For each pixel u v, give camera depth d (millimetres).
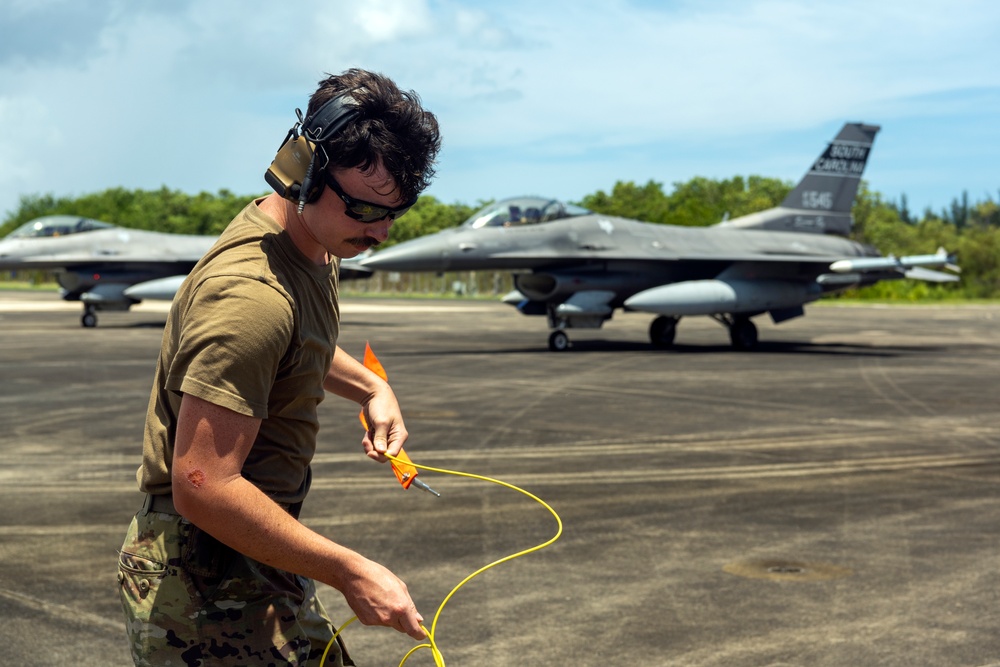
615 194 115062
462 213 105688
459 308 53312
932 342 28531
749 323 25375
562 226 24750
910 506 7270
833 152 32281
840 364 20250
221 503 1799
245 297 1831
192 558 1953
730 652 4316
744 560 5809
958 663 4199
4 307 49625
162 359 2002
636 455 9336
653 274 25578
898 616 4812
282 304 1872
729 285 24500
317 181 1836
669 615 4820
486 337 28609
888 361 21188
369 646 4461
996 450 9805
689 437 10453
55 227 33312
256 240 1927
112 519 6695
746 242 28703
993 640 4480
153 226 110625
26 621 4695
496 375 17250
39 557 5773
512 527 6539
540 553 5918
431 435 10438
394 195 1868
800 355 22875
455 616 4805
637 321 41000
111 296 32281
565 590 5215
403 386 15352
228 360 1794
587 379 16625
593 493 7641
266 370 1847
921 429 11211
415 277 86875
